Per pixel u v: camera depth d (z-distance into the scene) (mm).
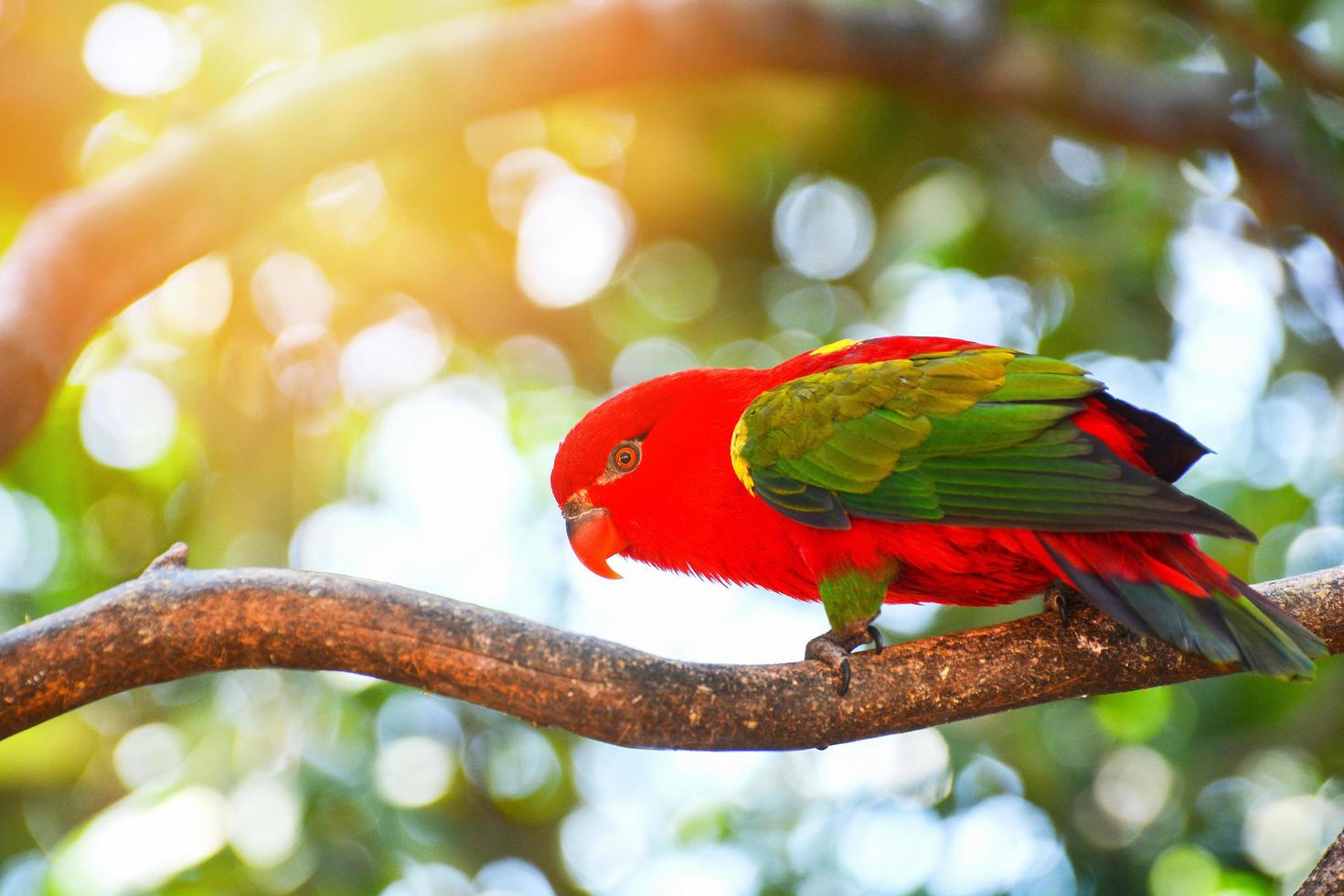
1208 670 4359
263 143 6484
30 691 3830
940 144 9750
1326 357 9320
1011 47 8320
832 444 4977
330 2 8164
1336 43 8367
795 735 4129
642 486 5441
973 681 4250
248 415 8820
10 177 8484
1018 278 9711
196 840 6434
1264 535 8852
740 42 7570
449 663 3879
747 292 10922
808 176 10492
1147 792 8633
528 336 10734
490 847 8508
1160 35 9625
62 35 8312
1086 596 4227
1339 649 4473
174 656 3887
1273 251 9305
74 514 8070
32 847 7699
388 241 9617
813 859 8484
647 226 10703
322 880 6711
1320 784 8273
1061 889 8281
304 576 3939
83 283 5906
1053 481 4508
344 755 7551
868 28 7883
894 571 4984
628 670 3936
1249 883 8172
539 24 7113
